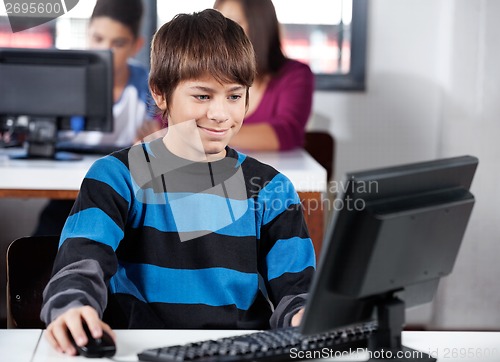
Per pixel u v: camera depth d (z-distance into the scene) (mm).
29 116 3311
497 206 4047
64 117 3340
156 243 1835
